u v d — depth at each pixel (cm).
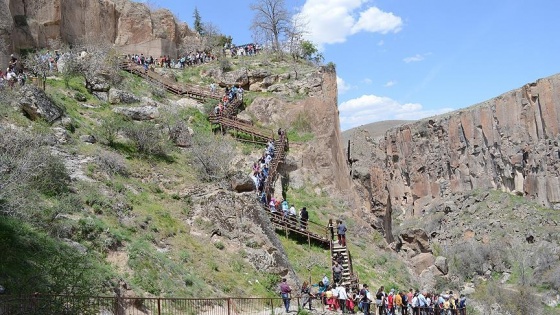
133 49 5419
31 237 1639
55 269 1373
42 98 2744
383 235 4394
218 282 2173
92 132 2925
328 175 4253
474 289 7306
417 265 5288
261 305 2202
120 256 1919
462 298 2944
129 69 4369
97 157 2619
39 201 1917
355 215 4053
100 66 3906
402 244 5594
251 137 4119
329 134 4462
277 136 4275
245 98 4628
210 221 2536
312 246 3150
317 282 2803
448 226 11294
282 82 4825
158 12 5934
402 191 13788
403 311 2522
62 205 1956
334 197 4134
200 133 3819
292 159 4131
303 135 4397
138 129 3030
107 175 2530
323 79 4847
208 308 1928
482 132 12656
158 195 2636
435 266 5388
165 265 2002
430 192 13325
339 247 3128
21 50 4050
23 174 1906
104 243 1906
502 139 12144
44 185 2039
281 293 2206
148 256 1977
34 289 1315
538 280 7731
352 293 2552
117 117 3266
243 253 2456
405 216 13300
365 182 5144
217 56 5503
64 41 4519
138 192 2562
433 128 13612
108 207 2219
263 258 2491
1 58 3544
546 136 11300
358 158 5997
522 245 9100
